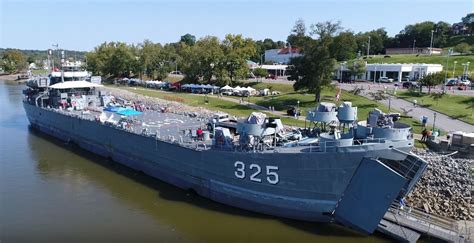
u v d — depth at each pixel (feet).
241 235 80.12
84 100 174.70
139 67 416.67
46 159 137.90
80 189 107.04
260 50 554.46
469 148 110.83
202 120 143.33
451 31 594.24
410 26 578.66
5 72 627.46
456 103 188.03
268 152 82.79
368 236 78.69
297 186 81.71
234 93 280.51
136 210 92.89
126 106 170.81
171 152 104.73
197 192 100.32
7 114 237.86
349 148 75.36
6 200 99.50
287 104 215.31
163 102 243.60
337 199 79.51
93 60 475.72
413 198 94.84
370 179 75.05
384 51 554.87
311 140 89.51
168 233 81.61
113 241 78.18
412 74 313.73
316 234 79.82
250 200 88.33
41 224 85.92
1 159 138.00
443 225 80.84
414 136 132.16
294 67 219.20
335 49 206.39
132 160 123.44
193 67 341.41
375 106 188.03
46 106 185.98
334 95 225.35
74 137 157.58
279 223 84.69
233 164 88.58
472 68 353.92
